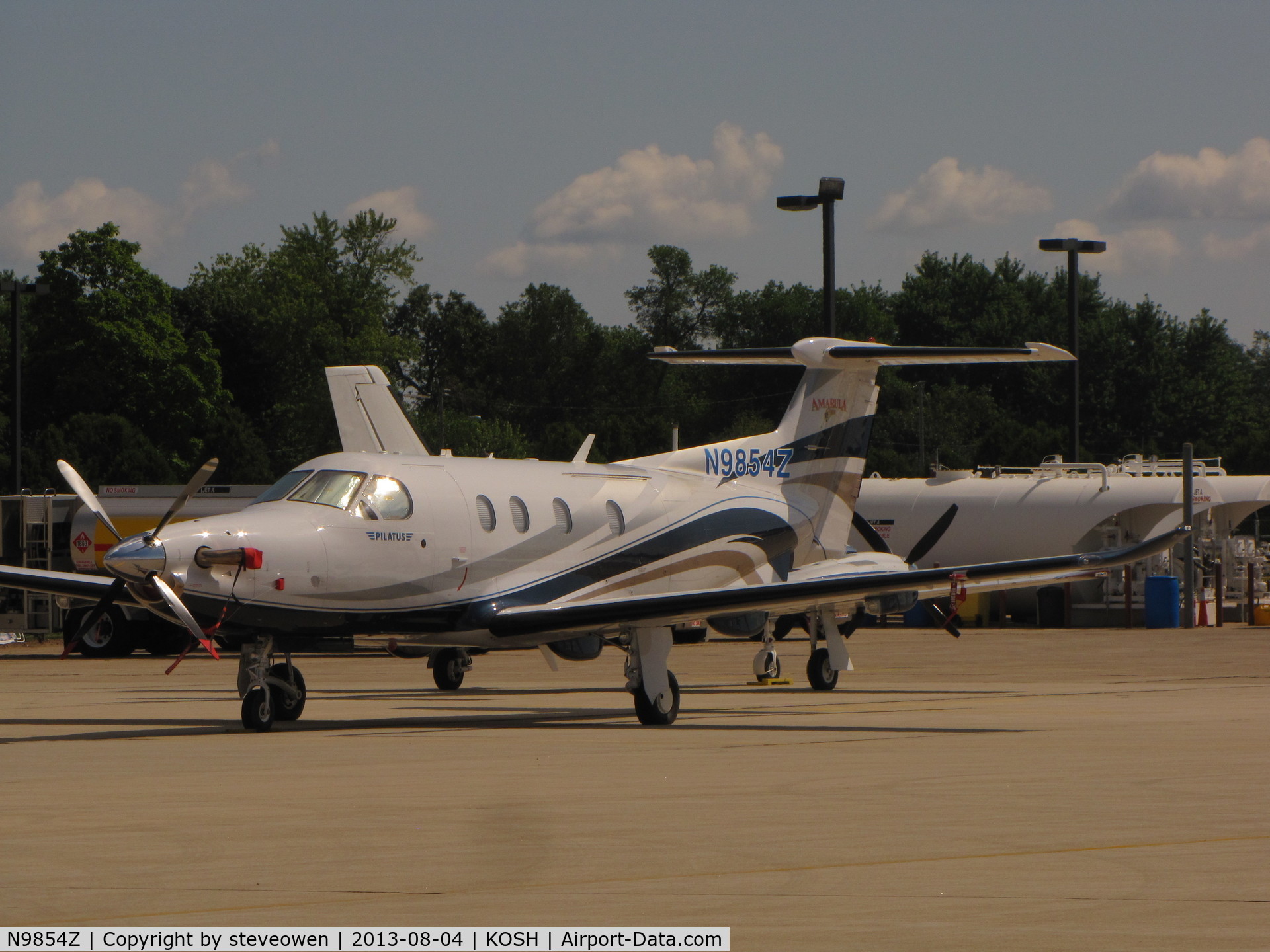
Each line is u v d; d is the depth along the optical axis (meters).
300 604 54.16
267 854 28.19
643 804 34.66
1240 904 23.61
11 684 88.44
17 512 128.50
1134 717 58.94
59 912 23.30
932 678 86.81
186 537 51.53
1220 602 140.00
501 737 52.66
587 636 61.50
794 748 47.91
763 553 73.75
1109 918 22.69
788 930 21.95
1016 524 145.75
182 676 97.00
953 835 30.09
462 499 59.81
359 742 50.72
